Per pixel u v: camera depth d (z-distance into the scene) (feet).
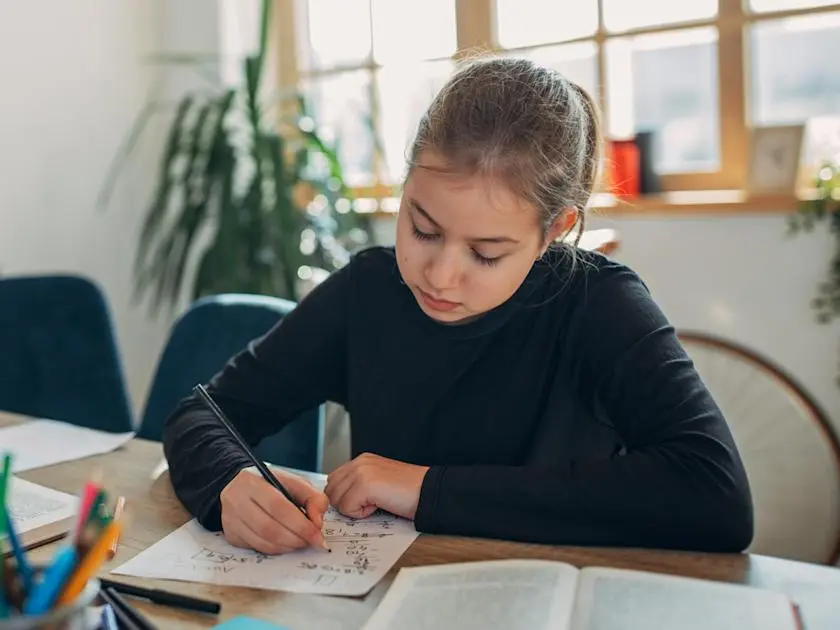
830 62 6.73
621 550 2.55
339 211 7.68
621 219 7.13
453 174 2.62
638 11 7.31
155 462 3.58
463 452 3.42
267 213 7.45
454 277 2.72
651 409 2.91
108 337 5.54
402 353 3.46
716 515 2.55
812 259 6.44
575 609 2.11
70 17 7.99
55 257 8.00
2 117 7.49
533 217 2.74
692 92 7.27
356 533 2.70
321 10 8.75
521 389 3.37
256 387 3.55
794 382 6.49
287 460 4.29
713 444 2.69
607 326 3.17
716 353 6.77
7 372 5.48
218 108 7.64
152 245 8.80
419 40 8.22
